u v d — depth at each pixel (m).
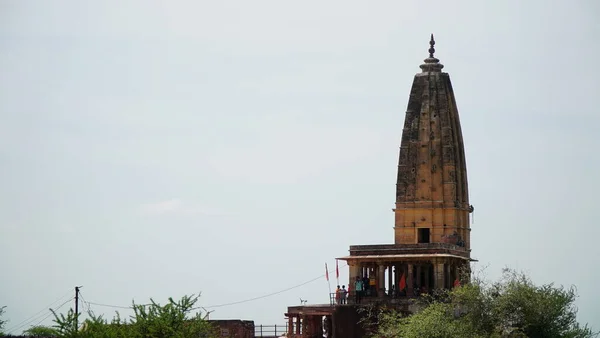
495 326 161.00
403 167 193.12
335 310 174.50
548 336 162.88
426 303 174.00
